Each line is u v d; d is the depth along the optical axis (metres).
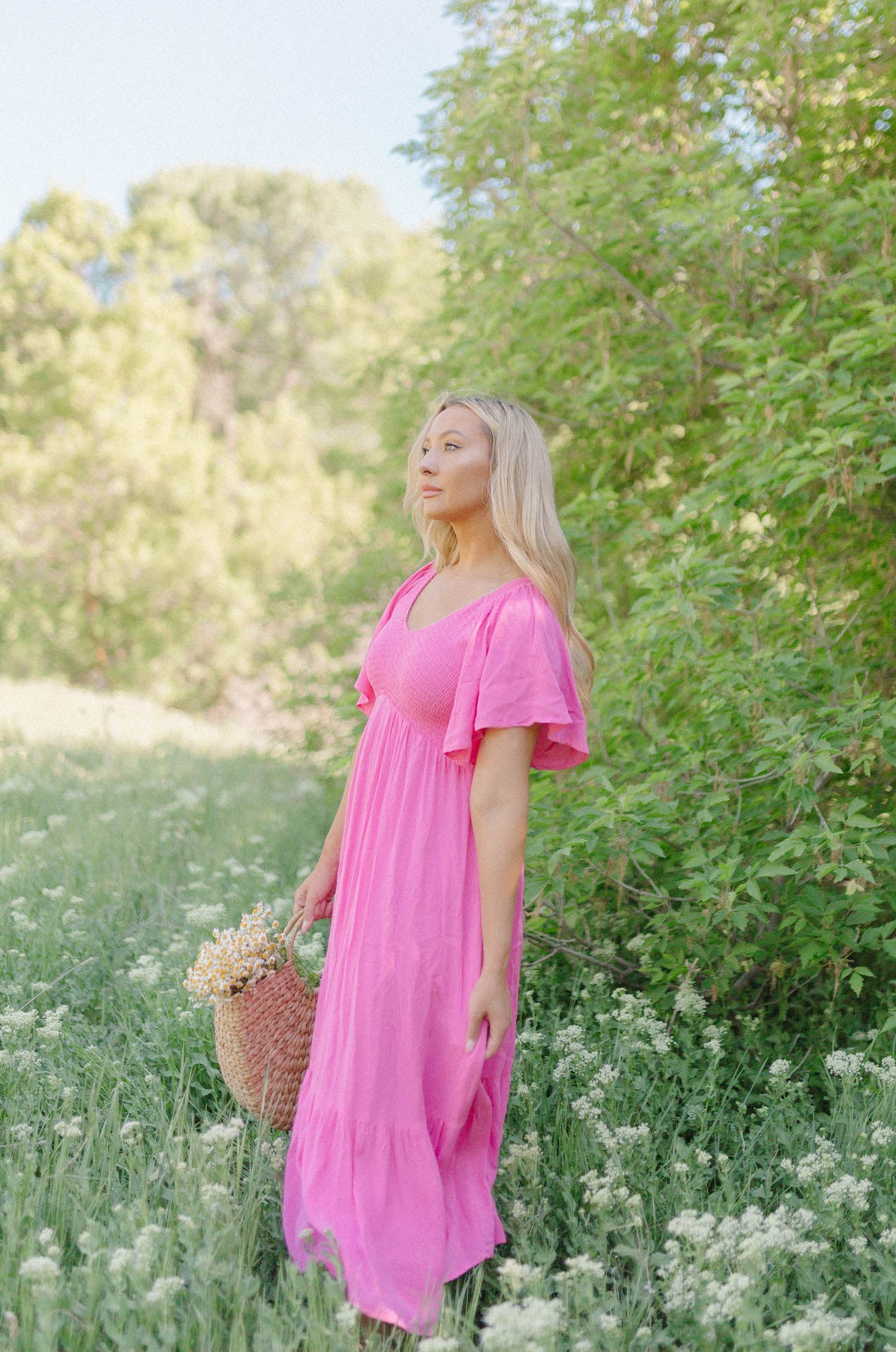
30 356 17.98
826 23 4.37
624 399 4.62
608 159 4.44
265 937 2.33
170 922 3.93
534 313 4.89
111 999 3.14
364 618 7.11
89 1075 2.63
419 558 6.74
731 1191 2.27
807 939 3.08
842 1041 3.22
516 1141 2.54
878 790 3.50
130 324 17.86
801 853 2.75
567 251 4.62
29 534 16.83
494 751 1.99
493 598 2.06
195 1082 2.71
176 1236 1.99
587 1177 2.22
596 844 2.98
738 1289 1.74
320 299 21.22
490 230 4.68
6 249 17.97
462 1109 2.00
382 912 2.02
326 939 3.65
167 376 18.06
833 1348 1.72
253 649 16.20
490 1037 1.97
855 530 3.89
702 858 2.98
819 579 3.91
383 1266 1.91
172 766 7.75
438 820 2.04
